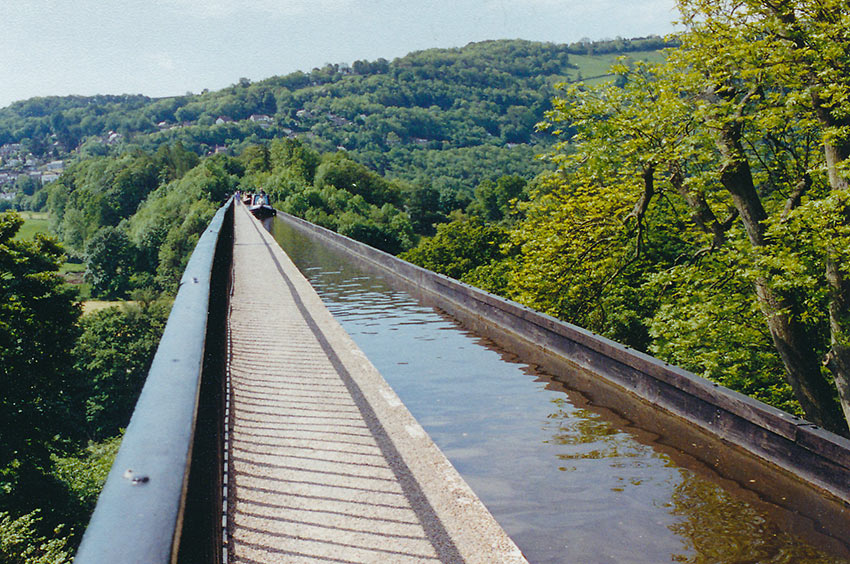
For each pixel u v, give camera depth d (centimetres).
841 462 455
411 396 736
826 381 1645
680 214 2120
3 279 3072
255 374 742
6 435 2822
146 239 12319
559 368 856
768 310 1520
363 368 772
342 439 537
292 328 1018
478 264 6181
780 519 427
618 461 533
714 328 1706
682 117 1661
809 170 1489
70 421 3158
